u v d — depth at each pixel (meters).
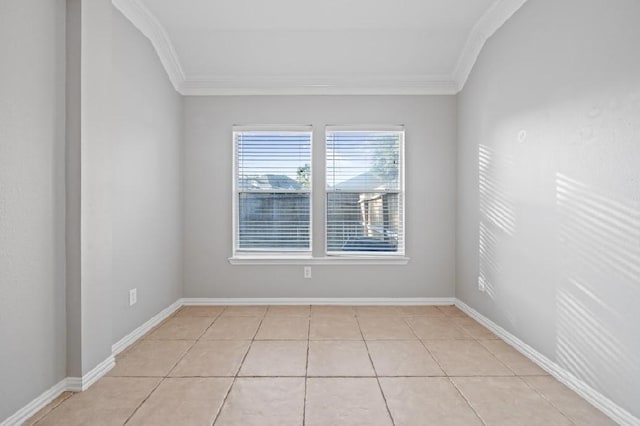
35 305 1.92
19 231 1.82
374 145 4.04
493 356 2.67
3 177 1.73
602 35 1.96
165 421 1.85
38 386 1.94
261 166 4.09
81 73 2.13
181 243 3.98
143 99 3.14
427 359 2.62
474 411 1.95
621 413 1.84
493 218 3.15
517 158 2.78
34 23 1.90
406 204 4.03
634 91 1.77
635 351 1.76
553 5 2.36
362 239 4.07
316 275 4.03
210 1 3.00
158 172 3.42
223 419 1.87
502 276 3.01
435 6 3.08
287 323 3.41
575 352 2.16
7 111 1.75
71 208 2.13
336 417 1.89
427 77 3.92
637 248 1.75
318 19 3.28
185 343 2.92
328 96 4.02
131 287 2.94
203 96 4.02
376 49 3.67
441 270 4.02
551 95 2.38
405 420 1.86
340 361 2.58
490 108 3.21
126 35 2.88
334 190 4.06
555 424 1.84
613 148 1.89
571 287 2.20
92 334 2.25
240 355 2.68
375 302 4.02
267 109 4.01
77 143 2.13
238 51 3.68
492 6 3.02
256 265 4.03
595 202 2.00
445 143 4.01
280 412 1.93
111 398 2.07
